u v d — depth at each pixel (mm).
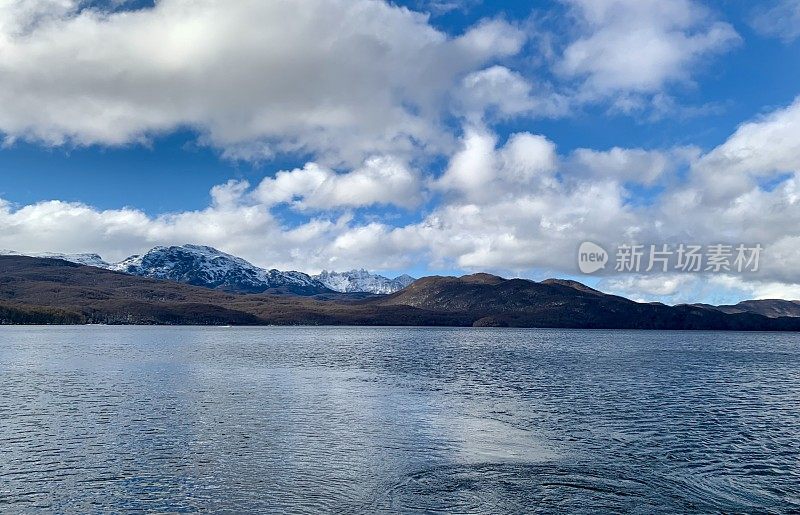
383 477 34125
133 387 72438
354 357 127188
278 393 67562
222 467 36062
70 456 38344
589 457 38469
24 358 115812
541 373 93812
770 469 36062
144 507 29469
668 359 132500
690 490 32062
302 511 29047
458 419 51438
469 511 28969
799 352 178875
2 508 29266
